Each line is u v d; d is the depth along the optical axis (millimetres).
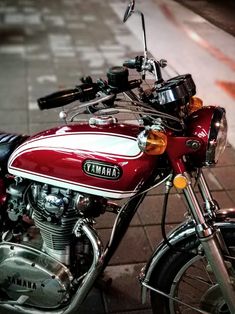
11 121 4797
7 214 2244
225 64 6484
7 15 9141
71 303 2129
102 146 1854
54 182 1959
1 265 2197
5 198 2199
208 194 1917
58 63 6566
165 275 2051
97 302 2611
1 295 2318
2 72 6188
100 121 1895
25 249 2158
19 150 2018
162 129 1740
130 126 1915
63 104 1793
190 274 2510
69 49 7176
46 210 2014
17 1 10281
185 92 1772
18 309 2271
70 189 1955
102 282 2660
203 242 1842
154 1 10297
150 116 1772
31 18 8961
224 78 6004
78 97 1797
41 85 5789
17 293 2240
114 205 2148
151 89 1909
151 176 1926
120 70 1718
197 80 5910
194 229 1916
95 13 9391
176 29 8164
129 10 2047
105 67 6449
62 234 2041
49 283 2113
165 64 2020
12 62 6578
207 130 1732
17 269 2164
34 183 2068
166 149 1772
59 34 7949
